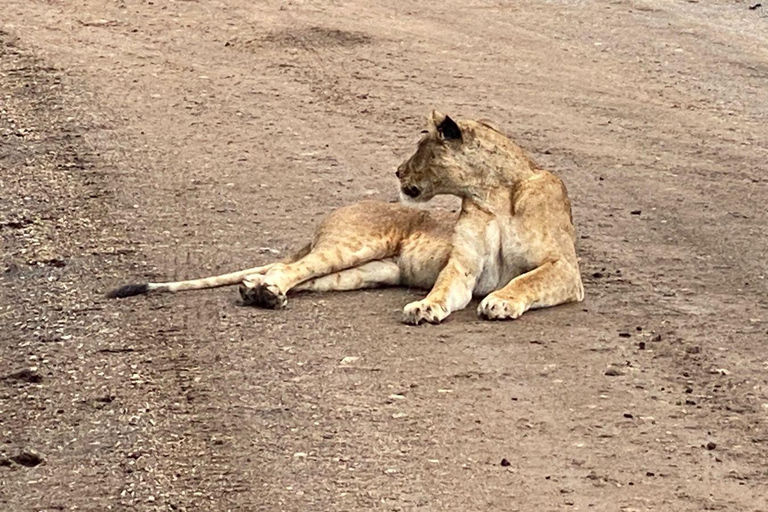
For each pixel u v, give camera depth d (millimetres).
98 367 11172
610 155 17266
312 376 10727
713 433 9781
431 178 12180
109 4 24797
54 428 10180
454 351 11109
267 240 14156
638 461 9359
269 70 21078
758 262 13500
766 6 24609
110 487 9258
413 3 25125
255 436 9805
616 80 20641
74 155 17359
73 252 14047
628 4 24938
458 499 8859
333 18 23922
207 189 15961
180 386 10695
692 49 22125
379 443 9625
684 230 14492
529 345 11211
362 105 19375
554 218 12148
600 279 12938
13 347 11727
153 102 19516
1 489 9320
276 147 17594
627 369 10789
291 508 8828
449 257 12234
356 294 12477
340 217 12586
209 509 8898
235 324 11789
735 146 17703
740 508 8750
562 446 9555
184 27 23391
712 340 11430
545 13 24422
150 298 12562
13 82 20469
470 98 19672
